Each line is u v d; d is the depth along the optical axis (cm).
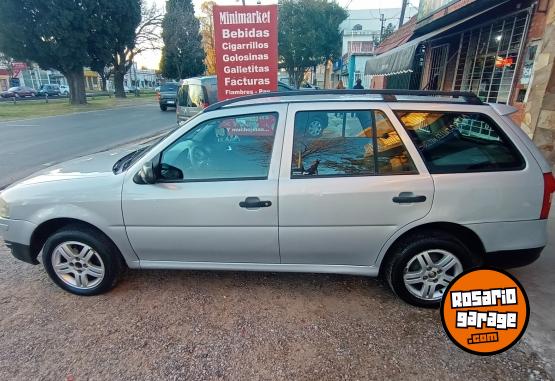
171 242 267
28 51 2217
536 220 244
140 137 1143
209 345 231
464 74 823
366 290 288
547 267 312
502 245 246
